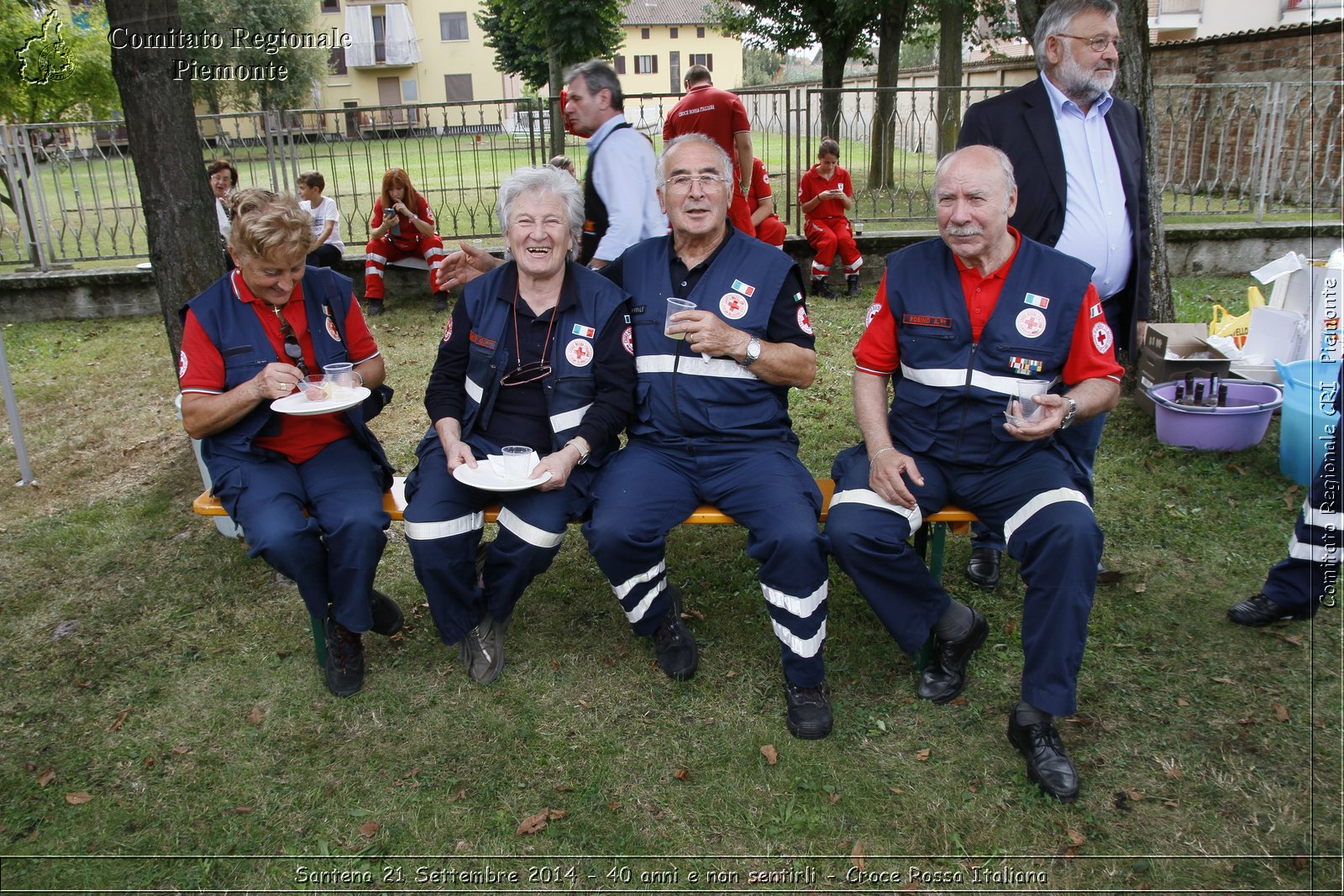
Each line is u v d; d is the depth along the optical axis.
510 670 3.06
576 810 2.47
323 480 2.95
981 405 2.72
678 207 2.84
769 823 2.42
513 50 31.28
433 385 3.06
